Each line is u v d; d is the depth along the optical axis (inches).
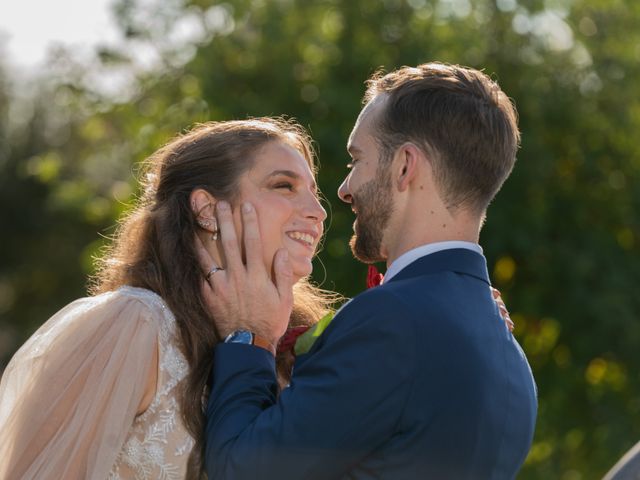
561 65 351.9
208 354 100.9
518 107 338.0
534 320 343.9
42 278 761.0
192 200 106.6
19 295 766.5
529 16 342.0
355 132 96.7
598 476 343.0
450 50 339.0
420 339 86.0
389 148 93.7
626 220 346.9
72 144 719.7
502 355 91.5
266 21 349.7
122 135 419.2
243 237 104.7
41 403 98.2
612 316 317.4
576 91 346.6
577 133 350.0
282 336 111.3
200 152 107.5
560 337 335.6
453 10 349.1
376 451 87.2
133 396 98.0
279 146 108.0
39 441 97.6
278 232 105.4
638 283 331.6
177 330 101.4
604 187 350.3
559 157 353.7
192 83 374.9
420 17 347.6
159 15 369.4
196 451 98.5
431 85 93.5
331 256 311.0
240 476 87.5
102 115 399.9
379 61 336.8
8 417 99.8
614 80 347.3
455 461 85.8
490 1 345.4
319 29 357.1
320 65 346.9
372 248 95.7
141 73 384.5
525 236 319.6
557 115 340.2
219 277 101.7
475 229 94.5
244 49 358.0
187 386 99.3
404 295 88.1
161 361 99.5
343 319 89.0
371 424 85.8
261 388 93.8
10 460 98.1
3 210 752.3
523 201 331.6
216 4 362.9
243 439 88.6
